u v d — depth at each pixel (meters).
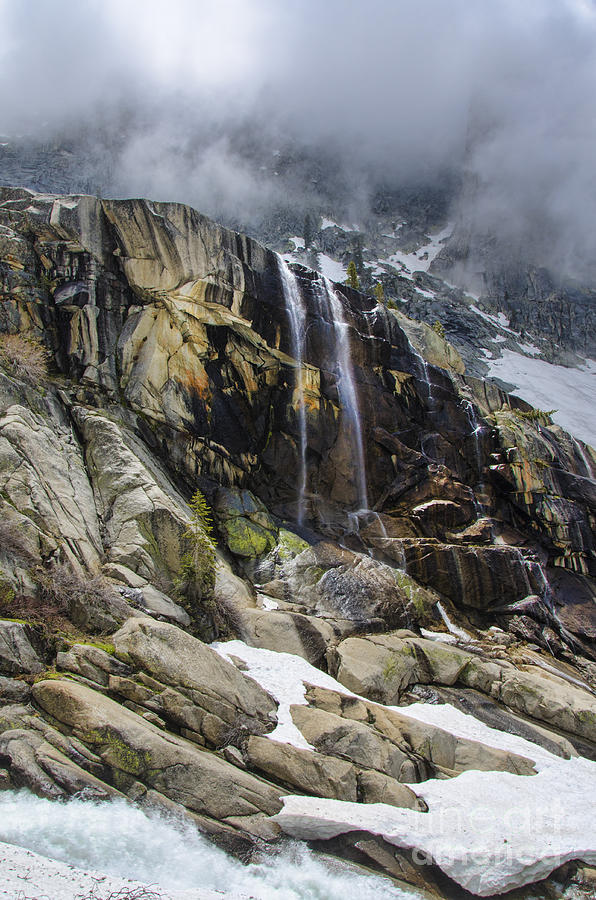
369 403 29.86
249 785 11.80
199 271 24.39
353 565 23.39
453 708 18.30
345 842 11.36
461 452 32.88
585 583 32.59
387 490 29.00
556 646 25.61
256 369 26.53
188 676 13.40
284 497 26.59
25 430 18.00
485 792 14.13
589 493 35.47
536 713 19.16
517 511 33.03
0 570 14.20
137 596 16.42
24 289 22.08
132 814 10.52
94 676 12.76
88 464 19.75
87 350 22.30
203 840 10.62
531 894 11.66
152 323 23.66
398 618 22.14
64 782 10.50
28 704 11.87
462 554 26.25
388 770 13.66
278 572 22.06
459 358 41.53
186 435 23.55
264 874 10.44
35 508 16.44
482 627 25.58
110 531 18.20
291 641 18.22
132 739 11.27
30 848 9.41
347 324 30.09
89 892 8.69
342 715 15.33
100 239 23.55
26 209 23.41
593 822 13.66
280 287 27.52
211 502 23.28
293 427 26.94
